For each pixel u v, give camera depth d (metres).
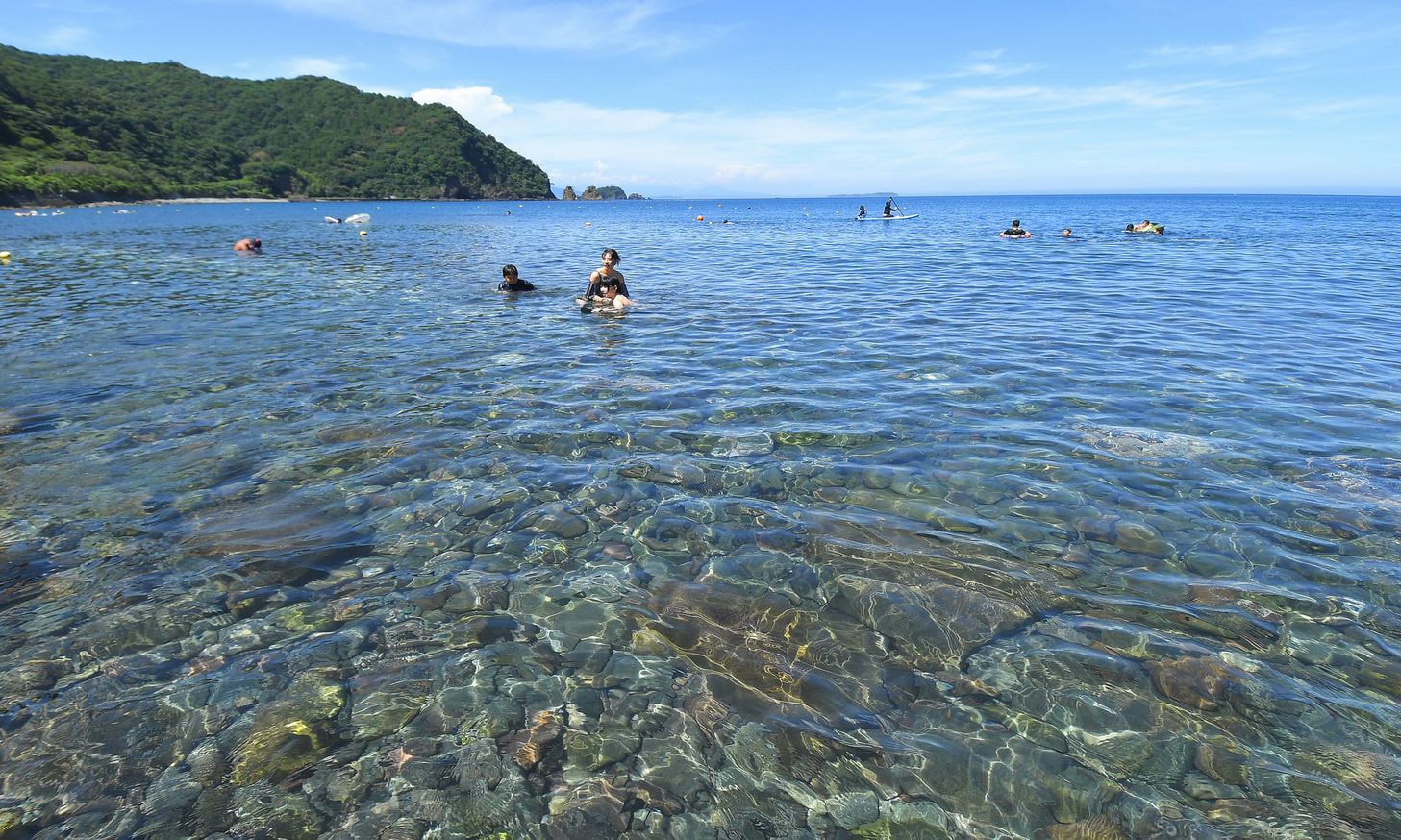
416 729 3.24
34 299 15.03
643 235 41.19
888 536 4.90
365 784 2.95
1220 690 3.42
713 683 3.53
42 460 6.20
